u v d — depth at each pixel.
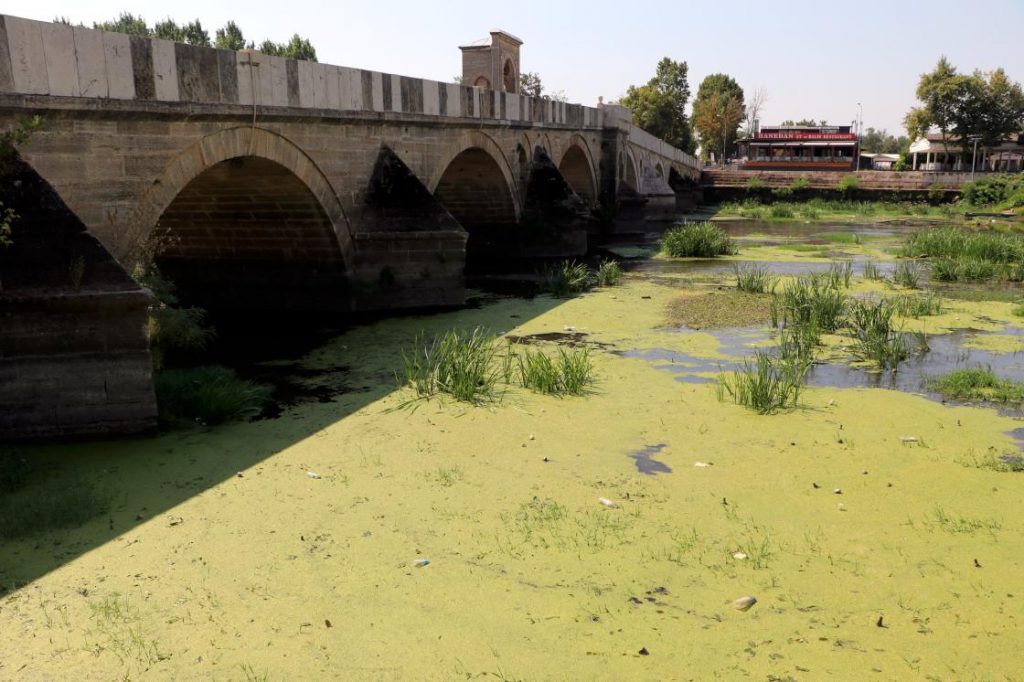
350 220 16.47
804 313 15.73
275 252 16.88
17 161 8.73
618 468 8.55
